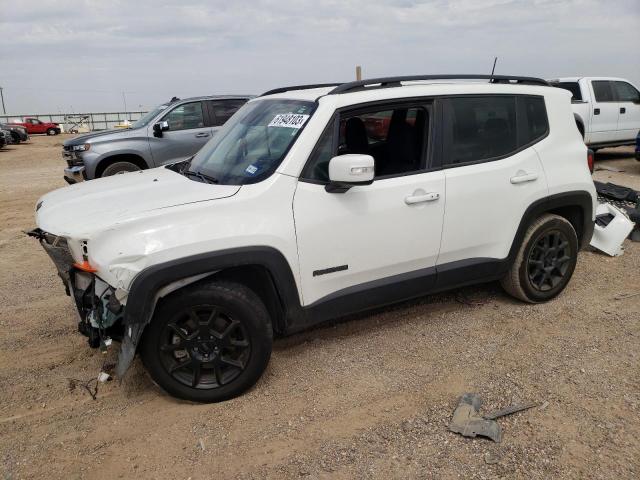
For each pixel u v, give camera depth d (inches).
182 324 124.1
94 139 361.1
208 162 151.0
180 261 115.3
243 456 109.3
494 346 150.7
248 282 134.3
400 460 106.8
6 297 197.9
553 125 170.4
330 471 104.5
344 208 133.9
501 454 107.6
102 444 114.0
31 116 1678.2
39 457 110.5
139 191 135.8
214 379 127.4
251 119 156.3
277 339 157.5
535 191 163.3
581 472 101.9
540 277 173.3
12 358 150.9
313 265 132.5
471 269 157.9
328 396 129.3
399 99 144.1
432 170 147.6
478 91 155.6
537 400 124.6
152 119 375.2
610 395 125.8
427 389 130.9
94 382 137.9
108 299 117.5
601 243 225.1
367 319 168.9
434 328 162.2
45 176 562.3
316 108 135.7
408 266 148.0
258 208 125.1
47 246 128.9
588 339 153.3
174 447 112.7
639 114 500.7
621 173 431.2
